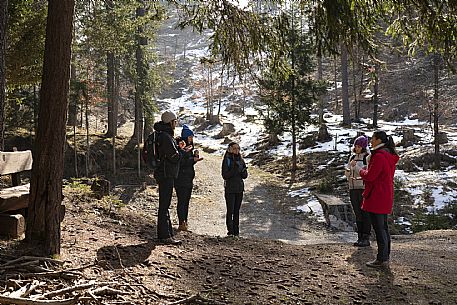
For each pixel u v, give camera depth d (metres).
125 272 4.73
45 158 4.77
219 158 31.80
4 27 5.38
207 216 17.56
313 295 4.80
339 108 42.97
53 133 4.74
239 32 7.03
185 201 7.72
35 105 24.50
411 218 15.23
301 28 19.52
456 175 19.12
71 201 7.47
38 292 3.82
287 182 23.53
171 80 29.14
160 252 5.70
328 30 5.93
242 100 54.25
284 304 4.48
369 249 7.25
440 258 6.71
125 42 20.83
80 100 24.27
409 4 5.85
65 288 3.89
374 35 6.29
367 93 43.28
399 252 7.15
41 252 4.67
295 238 13.84
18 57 14.28
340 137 30.00
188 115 50.00
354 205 7.66
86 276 4.39
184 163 7.60
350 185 7.68
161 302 4.13
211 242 7.00
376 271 5.82
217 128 43.59
